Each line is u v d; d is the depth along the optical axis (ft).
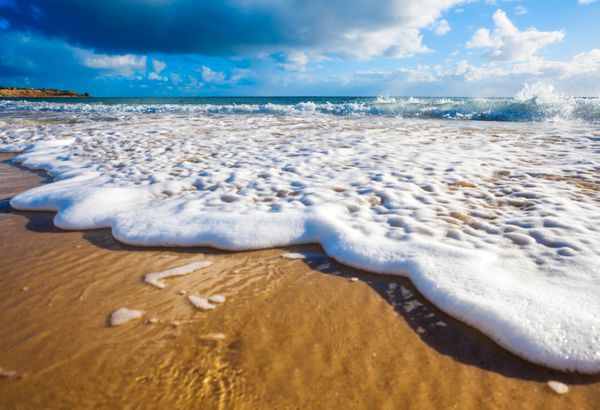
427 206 12.07
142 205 12.73
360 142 24.62
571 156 18.97
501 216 11.07
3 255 9.66
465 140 25.18
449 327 6.67
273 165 18.22
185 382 5.47
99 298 7.66
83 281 8.35
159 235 10.34
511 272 7.84
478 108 48.65
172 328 6.69
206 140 26.45
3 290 7.97
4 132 33.27
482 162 17.98
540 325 6.20
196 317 7.03
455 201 12.51
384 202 12.59
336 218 11.18
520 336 6.09
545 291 7.05
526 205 11.90
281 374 5.63
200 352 6.08
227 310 7.25
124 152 22.26
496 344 6.22
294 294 7.79
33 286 8.14
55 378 5.54
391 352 6.10
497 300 6.88
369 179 15.34
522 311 6.52
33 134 31.68
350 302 7.49
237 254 9.64
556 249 8.72
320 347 6.21
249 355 6.02
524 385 5.44
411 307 7.27
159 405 5.08
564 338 5.94
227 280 8.39
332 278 8.40
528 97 51.49
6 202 14.03
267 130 32.37
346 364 5.84
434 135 28.04
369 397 5.23
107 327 6.71
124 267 9.00
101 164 19.12
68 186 15.03
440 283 7.62
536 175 15.40
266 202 12.81
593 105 42.32
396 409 5.04
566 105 43.83
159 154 21.42
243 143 24.88
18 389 5.33
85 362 5.86
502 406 5.09
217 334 6.52
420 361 5.90
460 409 5.05
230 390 5.33
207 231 10.41
